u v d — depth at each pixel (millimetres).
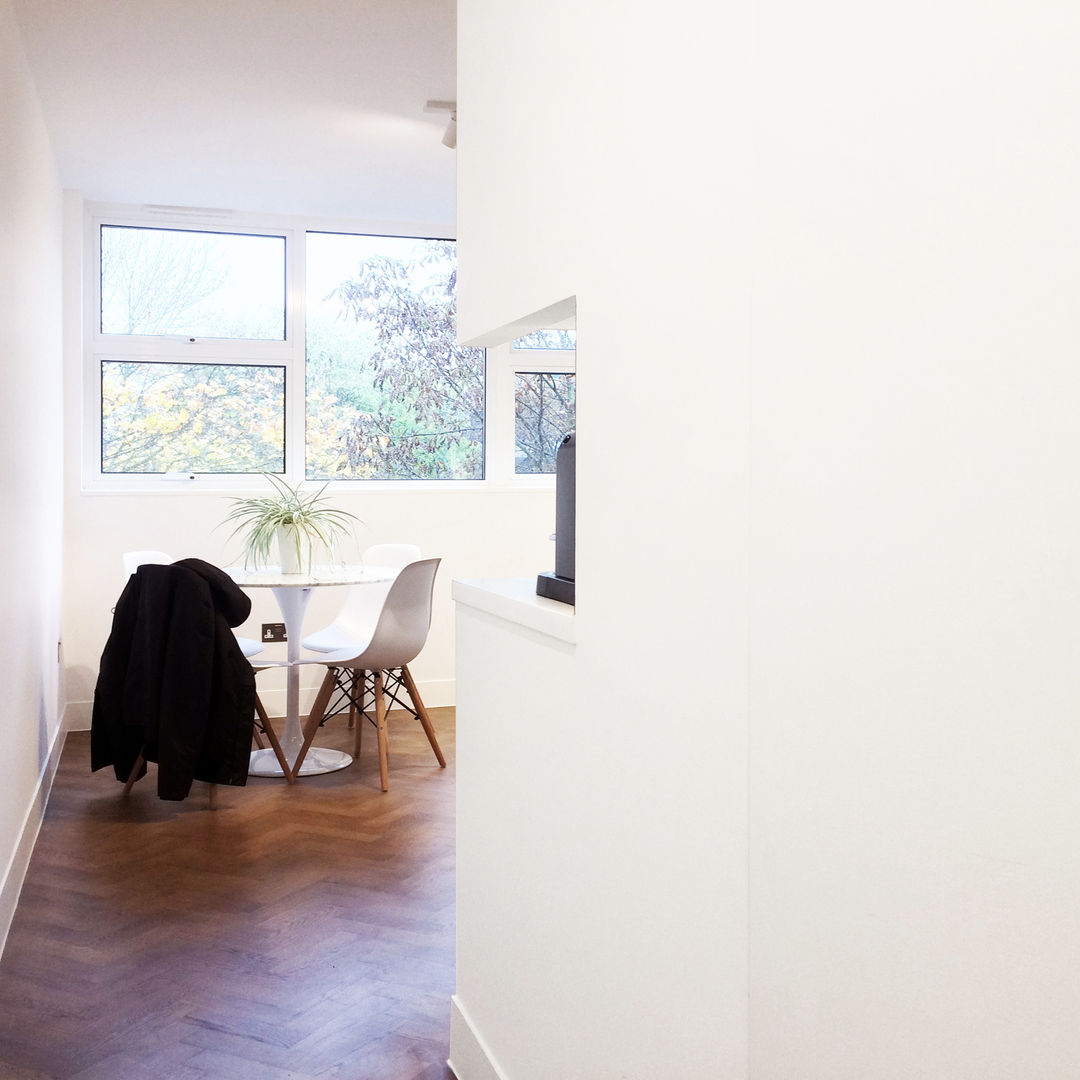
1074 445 1041
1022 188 1053
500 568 6082
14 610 3230
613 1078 1576
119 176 5074
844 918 1186
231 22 3322
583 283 1620
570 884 1710
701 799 1328
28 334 3668
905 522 1125
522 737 1900
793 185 1175
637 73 1450
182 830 3842
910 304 1112
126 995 2568
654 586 1428
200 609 3934
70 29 3377
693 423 1323
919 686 1129
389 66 3676
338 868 3453
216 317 5773
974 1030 1122
